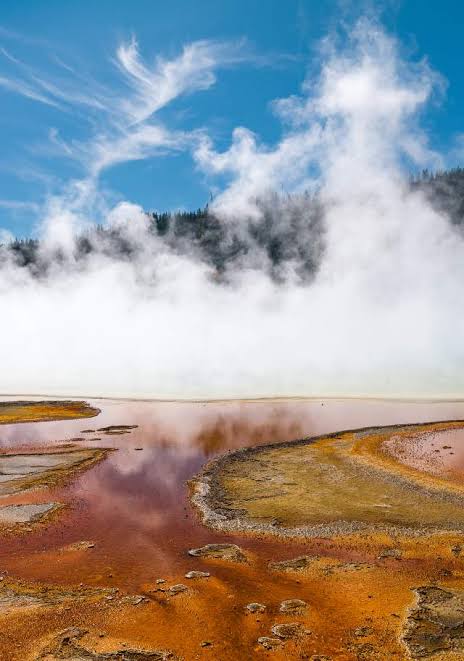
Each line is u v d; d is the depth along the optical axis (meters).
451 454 27.31
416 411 45.34
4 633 11.55
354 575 14.24
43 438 35.56
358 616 12.07
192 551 16.09
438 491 21.06
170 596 13.22
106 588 13.73
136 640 11.27
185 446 31.50
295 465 25.81
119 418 44.06
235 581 14.04
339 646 10.94
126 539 17.19
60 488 23.05
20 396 62.69
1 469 26.44
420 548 15.87
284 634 11.40
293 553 15.87
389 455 27.20
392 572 14.37
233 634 11.46
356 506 19.70
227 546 16.42
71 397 61.28
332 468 24.98
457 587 13.37
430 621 11.75
